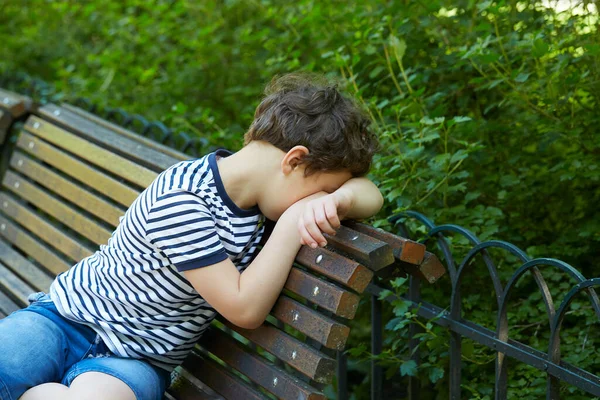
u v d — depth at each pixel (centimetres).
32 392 162
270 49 312
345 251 159
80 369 166
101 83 392
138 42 389
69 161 264
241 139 268
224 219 162
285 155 159
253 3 352
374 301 201
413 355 197
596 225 217
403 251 153
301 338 251
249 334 171
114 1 459
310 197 163
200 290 158
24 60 471
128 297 168
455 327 179
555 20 225
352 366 246
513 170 238
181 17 410
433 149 231
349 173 165
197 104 346
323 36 285
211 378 177
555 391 157
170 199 157
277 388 158
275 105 164
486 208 224
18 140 299
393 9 254
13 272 269
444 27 253
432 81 253
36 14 494
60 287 181
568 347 195
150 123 291
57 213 259
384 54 259
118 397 160
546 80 219
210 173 162
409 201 207
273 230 162
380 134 221
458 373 182
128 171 234
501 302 167
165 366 176
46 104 306
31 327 172
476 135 233
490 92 245
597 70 216
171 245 156
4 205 293
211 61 347
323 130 159
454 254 214
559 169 225
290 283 162
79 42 475
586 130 224
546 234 236
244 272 159
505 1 235
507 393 189
